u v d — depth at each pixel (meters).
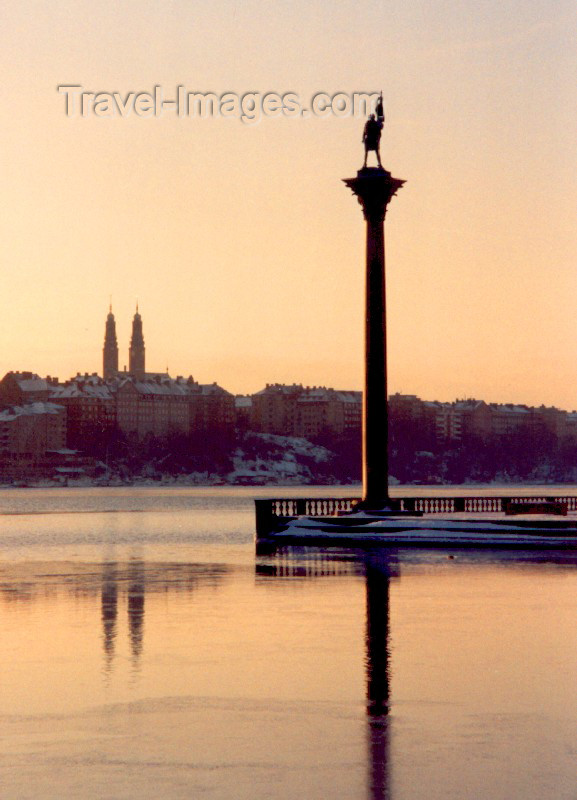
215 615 43.38
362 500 82.81
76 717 27.08
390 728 26.05
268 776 22.38
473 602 46.72
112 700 28.80
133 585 54.97
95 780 22.11
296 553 73.31
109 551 84.19
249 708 27.92
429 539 76.38
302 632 39.06
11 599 49.03
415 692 29.62
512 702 28.52
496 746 24.45
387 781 22.02
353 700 28.77
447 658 34.22
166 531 121.62
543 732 25.62
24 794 21.25
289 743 24.80
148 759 23.59
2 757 23.78
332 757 23.69
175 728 26.09
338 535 78.12
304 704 28.38
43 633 39.12
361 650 35.59
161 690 29.91
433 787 21.64
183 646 36.38
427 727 26.09
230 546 90.25
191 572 61.97
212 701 28.69
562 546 72.94
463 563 64.06
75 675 31.84
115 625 40.94
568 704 28.30
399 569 60.69
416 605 45.91
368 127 80.44
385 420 81.81
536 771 22.64
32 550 86.69
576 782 21.91
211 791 21.42
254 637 38.06
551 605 45.75
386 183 78.88
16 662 33.75
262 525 80.62
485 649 35.62
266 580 56.19
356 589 51.62
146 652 35.31
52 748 24.44
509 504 91.94
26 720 26.80
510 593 49.69
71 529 128.38
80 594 50.97
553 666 33.00
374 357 80.94
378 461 81.88
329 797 21.08
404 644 36.62
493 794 21.20
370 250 80.12
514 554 69.94
